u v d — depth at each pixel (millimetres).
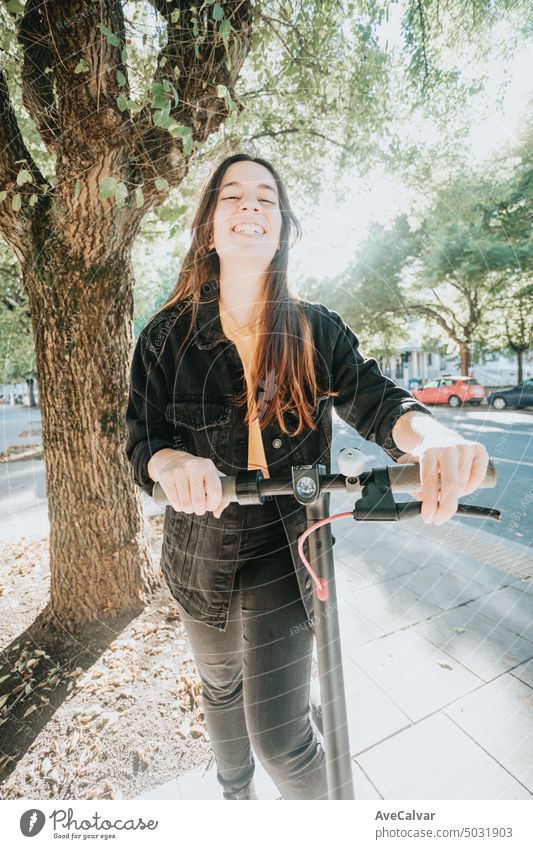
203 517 1182
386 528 4023
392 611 2742
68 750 1934
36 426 13125
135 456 1084
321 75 3088
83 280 2270
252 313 1199
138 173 2096
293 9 2707
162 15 2010
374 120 3533
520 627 2535
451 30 3295
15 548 4027
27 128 2623
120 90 1928
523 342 10773
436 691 2117
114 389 2494
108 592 2701
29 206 2225
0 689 2303
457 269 8250
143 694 2191
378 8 2875
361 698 2094
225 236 1175
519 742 1836
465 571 3188
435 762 1774
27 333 8164
